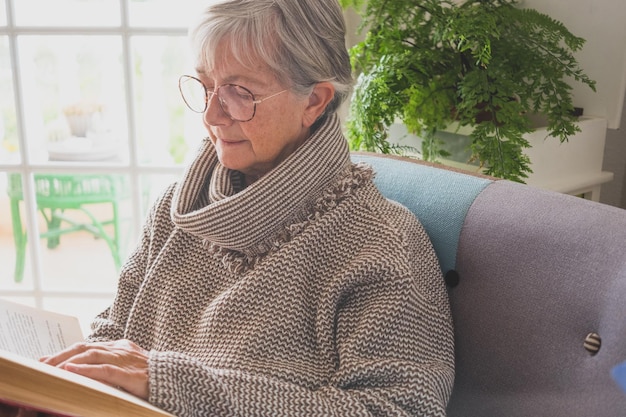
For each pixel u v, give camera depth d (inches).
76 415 26.4
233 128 38.6
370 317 35.8
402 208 41.8
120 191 103.0
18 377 24.7
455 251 40.3
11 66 69.4
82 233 119.4
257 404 33.2
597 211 35.4
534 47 55.4
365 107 54.7
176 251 41.8
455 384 39.9
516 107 51.2
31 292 77.4
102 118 98.2
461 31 50.2
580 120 58.0
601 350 32.6
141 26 67.9
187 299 40.5
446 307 39.5
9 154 91.9
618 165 63.1
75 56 98.9
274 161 40.7
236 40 36.3
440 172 43.9
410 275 36.6
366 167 40.9
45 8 83.3
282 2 36.4
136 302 41.8
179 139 103.6
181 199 42.0
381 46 56.3
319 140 38.9
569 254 34.9
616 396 31.3
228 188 41.4
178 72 100.4
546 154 56.0
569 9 58.6
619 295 32.2
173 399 31.8
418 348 36.6
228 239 38.6
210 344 37.7
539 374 35.2
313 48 37.4
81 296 77.1
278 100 37.9
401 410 33.8
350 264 37.3
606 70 57.6
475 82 51.3
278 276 37.5
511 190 39.8
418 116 55.0
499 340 37.3
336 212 38.5
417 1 55.1
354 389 34.8
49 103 99.0
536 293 35.9
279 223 38.5
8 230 118.6
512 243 37.5
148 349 40.9
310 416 33.2
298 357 36.8
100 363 33.0
